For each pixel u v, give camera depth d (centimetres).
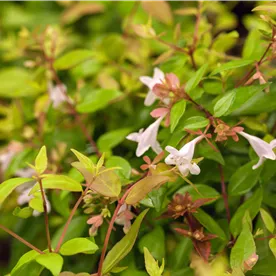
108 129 58
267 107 48
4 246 75
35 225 56
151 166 45
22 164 54
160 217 47
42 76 58
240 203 50
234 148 50
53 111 55
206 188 48
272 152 45
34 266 44
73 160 55
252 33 52
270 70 50
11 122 59
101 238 50
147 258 44
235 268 43
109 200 46
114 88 57
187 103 49
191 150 44
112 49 60
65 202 50
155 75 49
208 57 54
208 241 46
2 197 43
